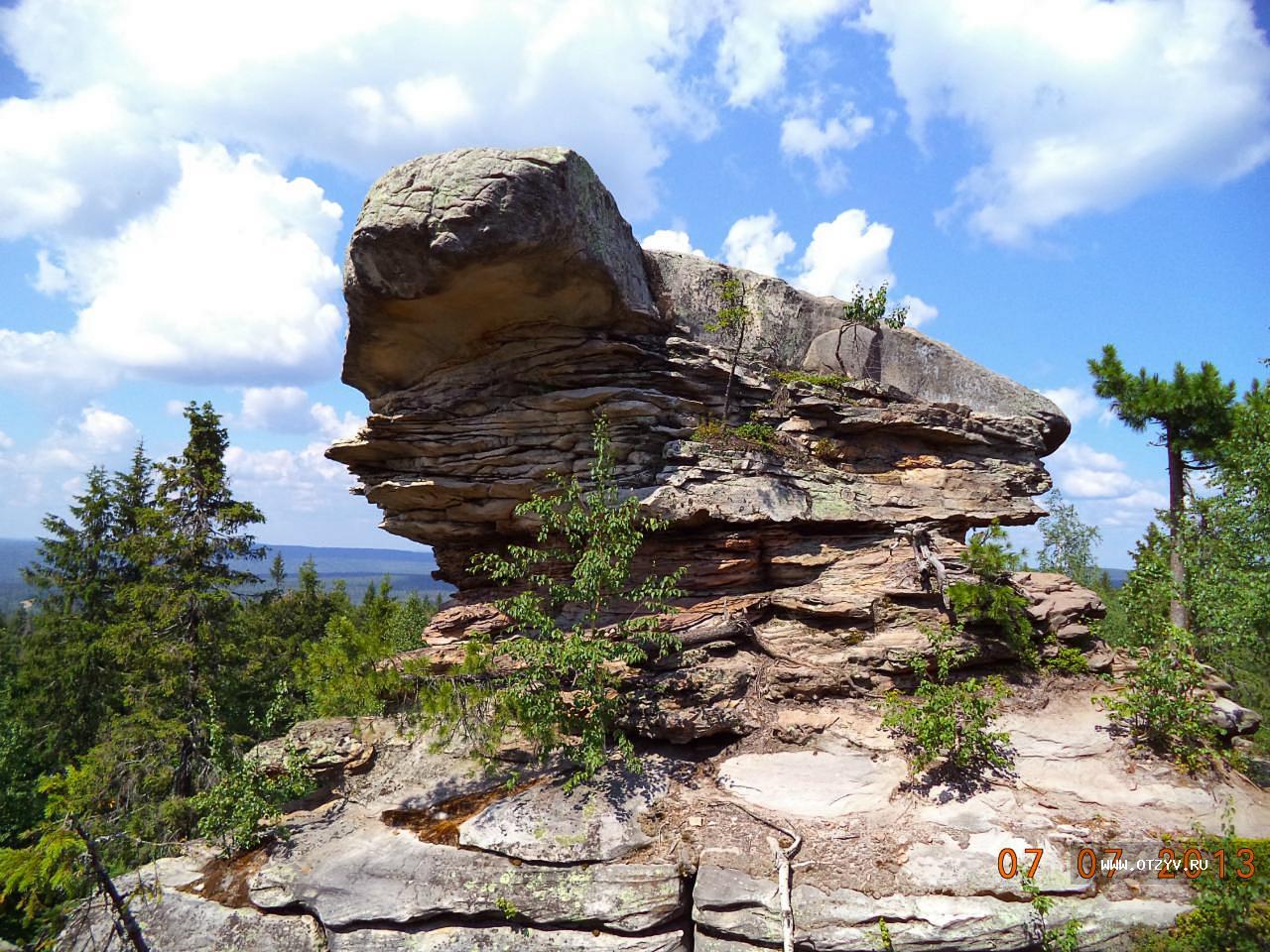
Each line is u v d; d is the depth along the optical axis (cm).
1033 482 1719
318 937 1048
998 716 1264
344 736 1373
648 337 1531
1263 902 879
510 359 1527
